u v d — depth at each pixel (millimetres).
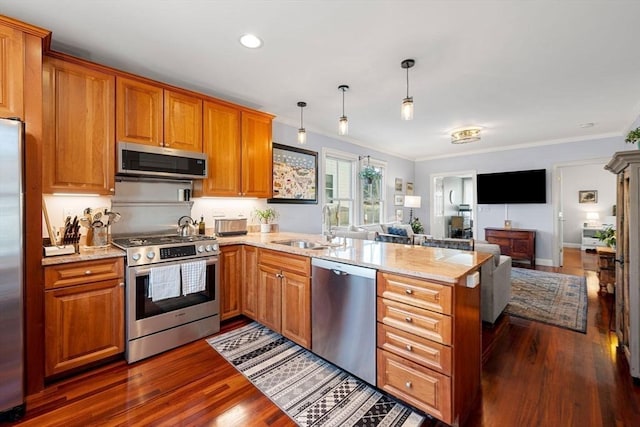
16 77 1748
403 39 2121
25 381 1743
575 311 3176
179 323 2402
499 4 1745
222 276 2758
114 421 1578
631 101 3387
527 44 2188
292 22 1922
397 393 1647
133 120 2479
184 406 1693
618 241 2322
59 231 2340
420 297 1555
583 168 8062
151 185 2867
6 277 1601
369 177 5738
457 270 1564
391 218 6590
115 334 2129
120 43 2176
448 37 2096
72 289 1946
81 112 2221
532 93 3148
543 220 5707
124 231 2705
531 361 2176
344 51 2285
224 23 1930
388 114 3898
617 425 1521
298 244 2812
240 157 3248
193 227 3055
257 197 3477
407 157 7121
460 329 1507
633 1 1712
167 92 2678
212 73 2682
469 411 1638
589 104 3494
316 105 3539
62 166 2139
